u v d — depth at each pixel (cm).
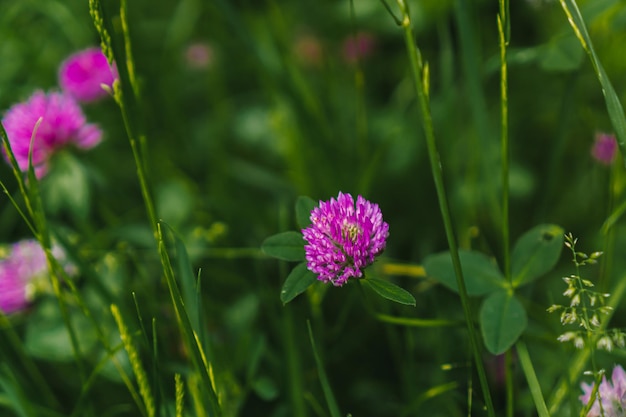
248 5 105
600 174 73
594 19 69
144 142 62
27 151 71
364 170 80
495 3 90
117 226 77
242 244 79
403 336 72
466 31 69
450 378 68
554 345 63
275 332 72
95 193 79
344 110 94
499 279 61
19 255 72
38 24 101
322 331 70
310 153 83
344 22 97
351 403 71
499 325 60
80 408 65
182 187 79
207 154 92
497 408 68
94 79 81
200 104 103
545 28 83
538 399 58
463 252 62
